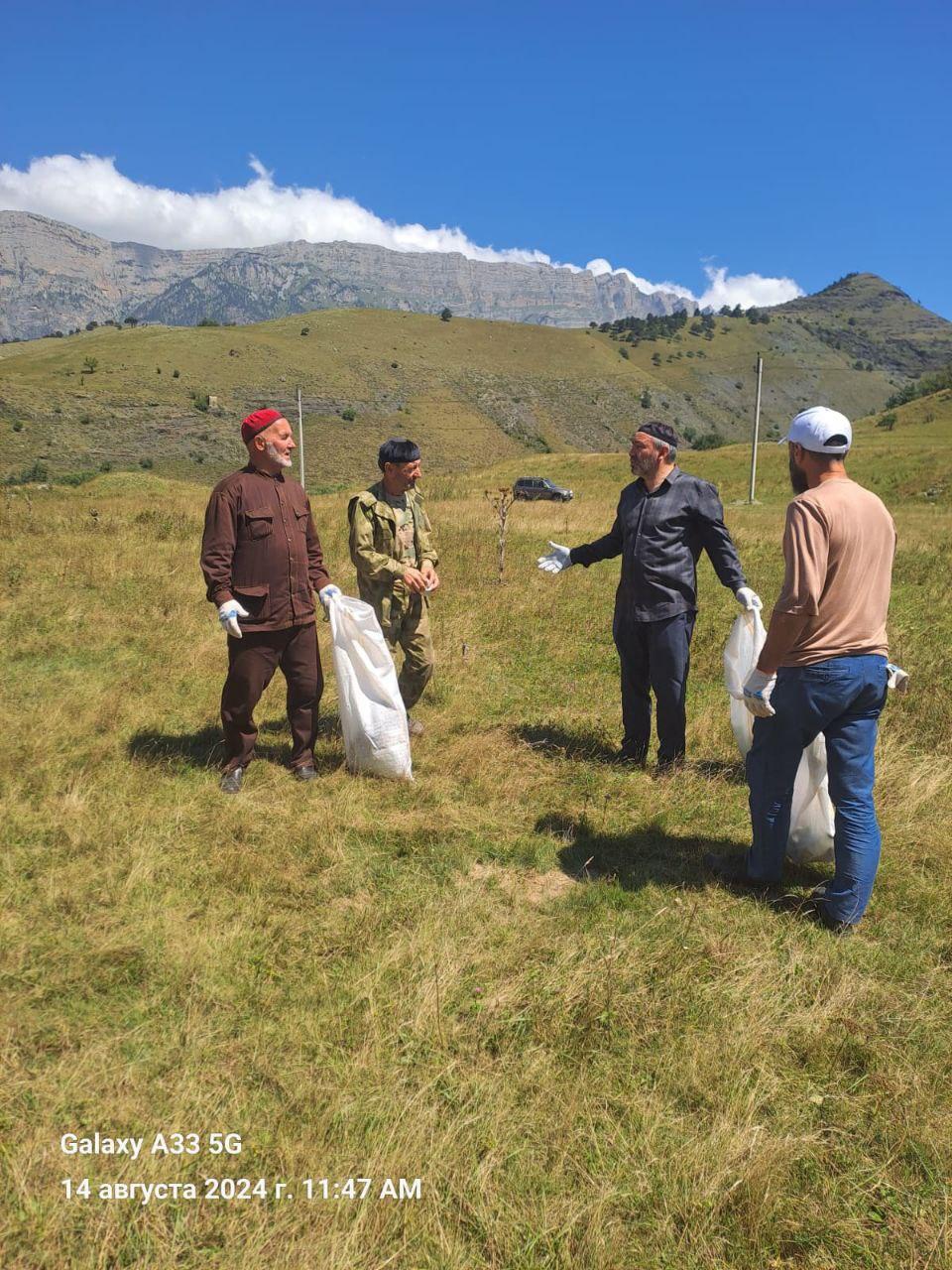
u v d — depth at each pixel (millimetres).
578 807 3963
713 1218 1814
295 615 3953
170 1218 1766
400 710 4172
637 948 2797
